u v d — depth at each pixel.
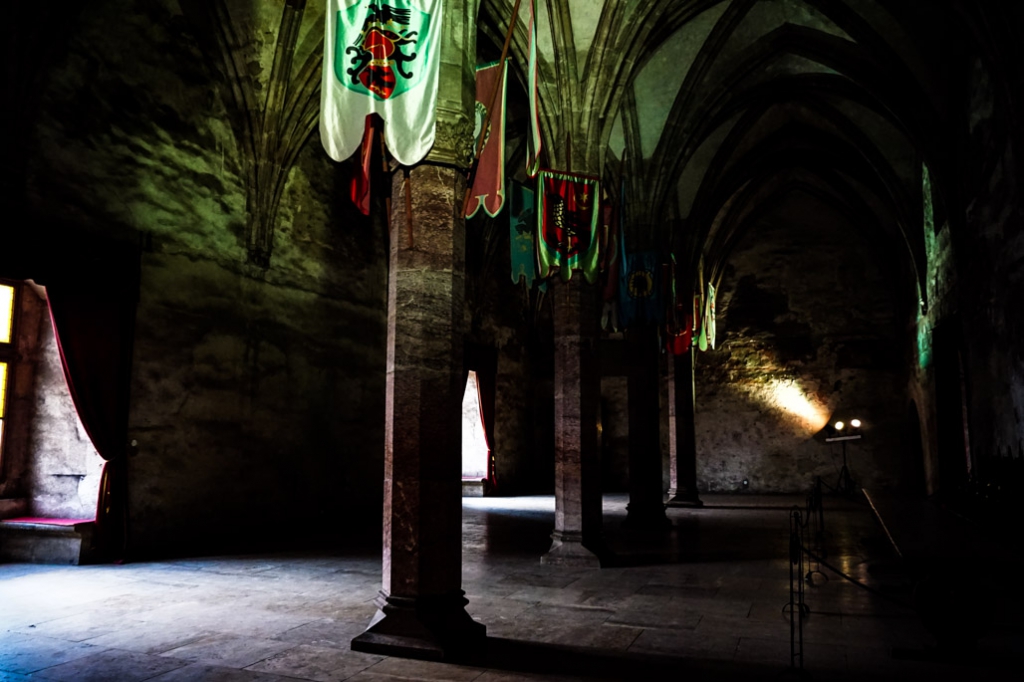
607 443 27.34
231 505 13.41
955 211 15.17
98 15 11.20
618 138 16.52
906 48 14.59
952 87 14.65
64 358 10.69
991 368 13.43
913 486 24.09
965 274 14.98
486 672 5.83
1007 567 6.90
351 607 8.10
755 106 18.66
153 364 12.02
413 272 6.79
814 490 13.46
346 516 16.44
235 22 13.20
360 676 5.68
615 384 27.45
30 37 10.15
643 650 6.50
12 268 9.96
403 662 6.07
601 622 7.53
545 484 26.83
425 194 6.89
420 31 6.37
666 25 13.97
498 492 23.70
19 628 7.14
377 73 6.24
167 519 12.12
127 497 11.41
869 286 25.58
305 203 15.83
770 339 26.34
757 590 9.17
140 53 11.97
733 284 26.94
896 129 18.92
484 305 23.42
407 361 6.71
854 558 11.77
